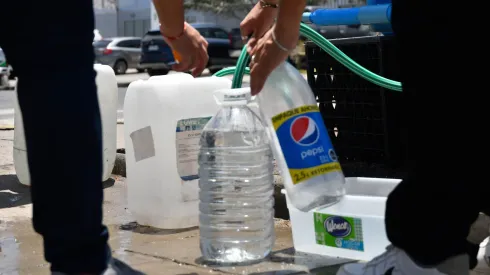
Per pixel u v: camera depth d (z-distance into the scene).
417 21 1.81
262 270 2.30
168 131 2.80
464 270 1.88
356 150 3.66
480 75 1.77
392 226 1.84
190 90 2.82
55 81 1.61
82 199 1.62
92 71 1.68
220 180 2.47
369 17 3.24
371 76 2.85
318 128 2.24
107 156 3.86
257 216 2.45
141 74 23.45
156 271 2.31
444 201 1.79
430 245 1.79
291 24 2.03
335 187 2.25
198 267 2.36
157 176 2.85
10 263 2.47
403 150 3.43
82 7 1.63
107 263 1.73
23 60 1.62
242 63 2.52
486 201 1.87
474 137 1.79
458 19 1.76
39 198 1.64
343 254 2.36
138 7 36.28
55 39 1.60
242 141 2.46
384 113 3.40
